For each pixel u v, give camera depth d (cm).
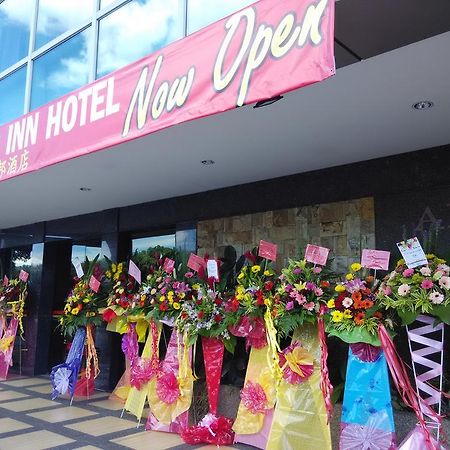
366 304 286
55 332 701
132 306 441
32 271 711
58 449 347
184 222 512
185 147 351
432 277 270
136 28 413
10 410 463
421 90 256
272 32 199
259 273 370
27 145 352
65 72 482
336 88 253
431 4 180
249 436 352
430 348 281
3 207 594
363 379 292
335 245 395
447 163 340
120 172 422
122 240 593
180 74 240
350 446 286
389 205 367
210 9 339
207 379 385
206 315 377
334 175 399
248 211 455
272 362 332
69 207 593
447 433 282
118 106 277
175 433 387
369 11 184
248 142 339
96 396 528
